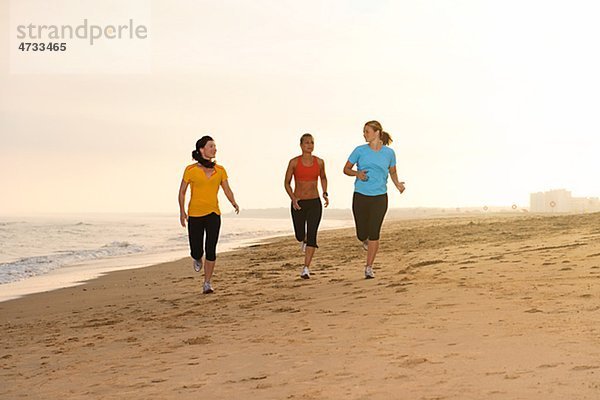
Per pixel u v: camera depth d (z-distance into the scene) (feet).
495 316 14.76
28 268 51.88
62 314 24.98
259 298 23.50
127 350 15.31
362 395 9.39
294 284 27.12
